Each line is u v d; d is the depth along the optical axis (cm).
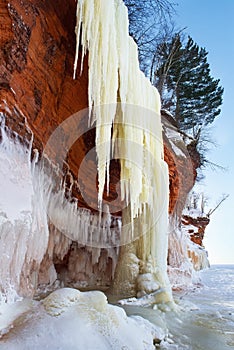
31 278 383
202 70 1488
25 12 297
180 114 1460
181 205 871
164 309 429
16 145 332
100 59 392
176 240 890
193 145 872
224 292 692
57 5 347
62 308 252
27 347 206
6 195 284
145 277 499
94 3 380
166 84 1397
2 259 263
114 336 246
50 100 389
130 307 420
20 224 290
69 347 215
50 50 359
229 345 301
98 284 668
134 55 492
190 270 899
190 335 328
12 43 290
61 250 576
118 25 429
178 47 1309
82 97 456
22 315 249
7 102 307
